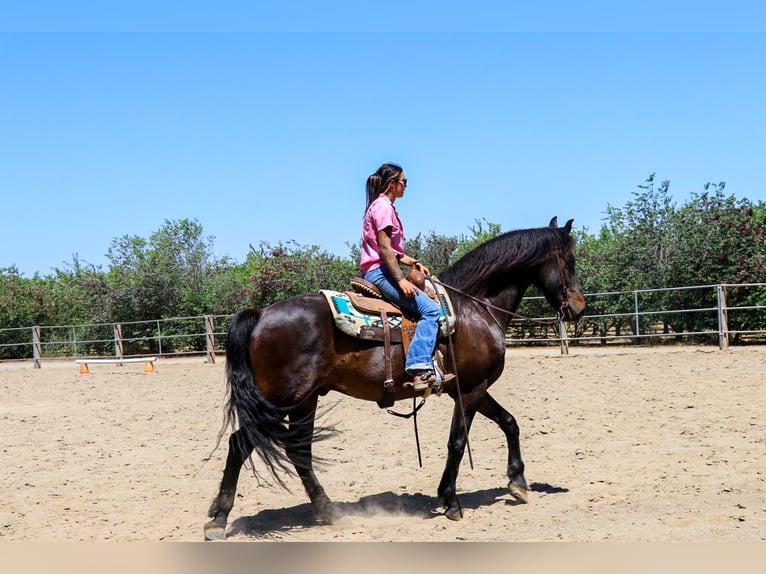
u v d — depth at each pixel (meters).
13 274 29.30
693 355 15.08
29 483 7.24
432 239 23.81
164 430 10.17
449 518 5.64
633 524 5.21
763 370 12.40
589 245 22.36
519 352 18.98
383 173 5.75
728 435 7.98
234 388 5.17
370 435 9.20
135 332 24.39
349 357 5.49
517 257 6.13
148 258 26.33
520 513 5.69
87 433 10.07
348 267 24.92
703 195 19.48
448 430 9.36
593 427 8.83
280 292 24.30
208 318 20.81
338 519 5.67
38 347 22.78
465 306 5.91
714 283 18.72
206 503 6.43
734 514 5.29
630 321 20.28
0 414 12.06
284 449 5.30
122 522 5.85
